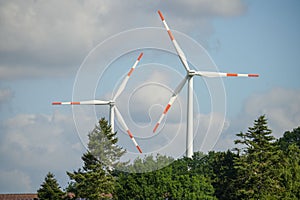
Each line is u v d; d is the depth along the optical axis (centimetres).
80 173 17862
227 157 19712
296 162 19150
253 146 18675
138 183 18088
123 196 17938
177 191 17988
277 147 18988
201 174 19412
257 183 18100
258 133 19088
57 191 18812
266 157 18562
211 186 18512
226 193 18788
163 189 18012
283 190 18038
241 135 19238
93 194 17400
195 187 18175
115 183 18100
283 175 18550
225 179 19025
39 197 18912
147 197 17912
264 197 17600
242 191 17888
